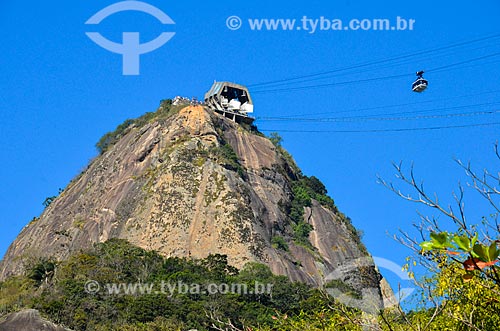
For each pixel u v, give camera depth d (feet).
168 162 332.39
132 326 192.65
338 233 345.51
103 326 195.31
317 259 314.96
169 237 295.28
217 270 258.57
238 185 322.96
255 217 311.68
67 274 236.02
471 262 32.42
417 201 39.32
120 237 305.32
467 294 47.93
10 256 344.08
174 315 201.16
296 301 216.33
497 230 40.81
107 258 249.96
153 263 251.19
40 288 229.86
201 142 342.64
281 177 352.90
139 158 348.38
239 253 287.89
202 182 321.32
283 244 310.45
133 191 329.31
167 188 318.45
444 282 48.85
